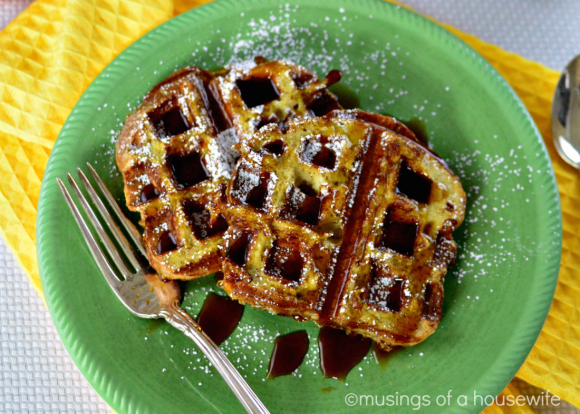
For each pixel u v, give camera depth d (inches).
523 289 17.1
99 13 18.8
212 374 16.8
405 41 18.3
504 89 17.9
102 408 17.5
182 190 16.7
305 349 17.0
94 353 16.7
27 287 18.1
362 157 16.7
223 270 16.3
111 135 17.9
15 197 18.2
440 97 18.2
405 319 16.2
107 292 17.1
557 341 17.6
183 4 19.2
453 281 17.3
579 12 19.7
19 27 18.9
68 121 17.8
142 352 16.8
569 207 18.4
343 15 18.4
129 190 16.9
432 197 16.7
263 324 17.1
